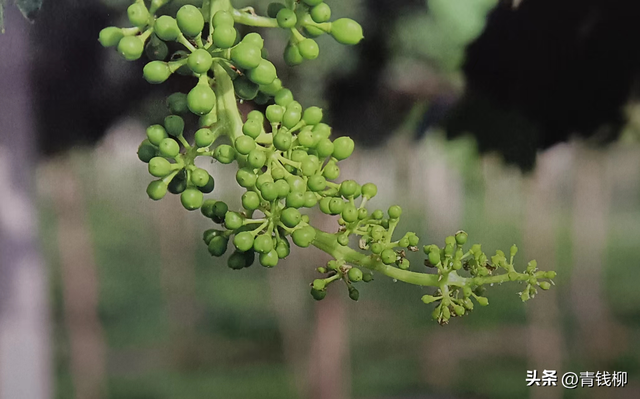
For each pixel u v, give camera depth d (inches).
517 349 18.5
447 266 13.4
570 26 17.2
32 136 16.7
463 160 17.7
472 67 17.4
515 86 17.5
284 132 12.9
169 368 17.9
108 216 17.3
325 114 17.4
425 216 17.7
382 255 13.2
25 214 16.8
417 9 17.2
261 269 18.0
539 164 17.8
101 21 16.4
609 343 18.8
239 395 17.9
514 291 18.5
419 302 18.4
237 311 18.0
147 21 12.8
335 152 13.3
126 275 17.6
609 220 18.2
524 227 17.9
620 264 18.3
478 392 18.5
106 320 17.6
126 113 16.8
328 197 13.2
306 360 18.2
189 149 13.1
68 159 16.9
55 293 17.2
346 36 13.2
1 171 16.6
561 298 18.5
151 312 17.7
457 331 18.6
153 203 17.5
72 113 16.7
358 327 18.3
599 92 17.5
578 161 17.9
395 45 17.3
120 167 17.2
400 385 18.3
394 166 17.7
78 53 16.5
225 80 13.2
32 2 14.6
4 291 16.9
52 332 17.3
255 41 12.8
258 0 15.8
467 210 17.8
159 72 12.7
